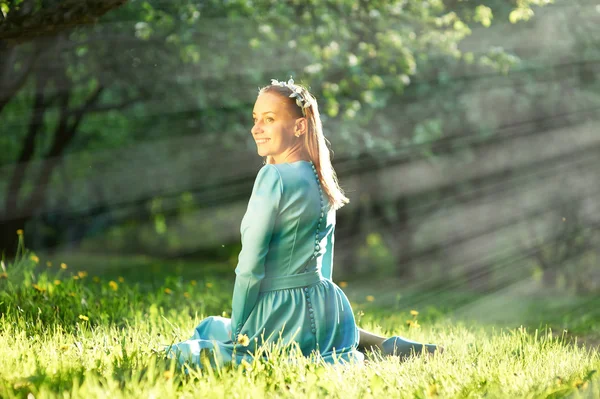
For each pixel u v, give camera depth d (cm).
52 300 609
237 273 425
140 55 1101
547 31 1313
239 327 430
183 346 415
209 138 1556
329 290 447
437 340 568
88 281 877
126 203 1961
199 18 1055
